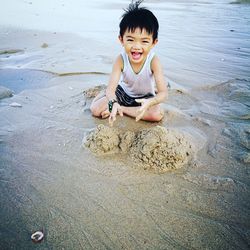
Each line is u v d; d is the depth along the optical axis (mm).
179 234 618
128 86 1128
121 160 849
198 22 2873
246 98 1265
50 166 820
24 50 1891
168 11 3502
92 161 843
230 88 1365
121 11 3449
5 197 708
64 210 674
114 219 651
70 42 2086
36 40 2117
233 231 627
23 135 964
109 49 1937
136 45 944
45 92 1302
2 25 2504
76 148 899
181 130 1001
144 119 1062
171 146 843
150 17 929
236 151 903
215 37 2303
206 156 878
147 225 637
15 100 1219
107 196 716
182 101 1241
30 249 582
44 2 3957
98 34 2320
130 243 597
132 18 920
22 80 1428
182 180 775
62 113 1114
